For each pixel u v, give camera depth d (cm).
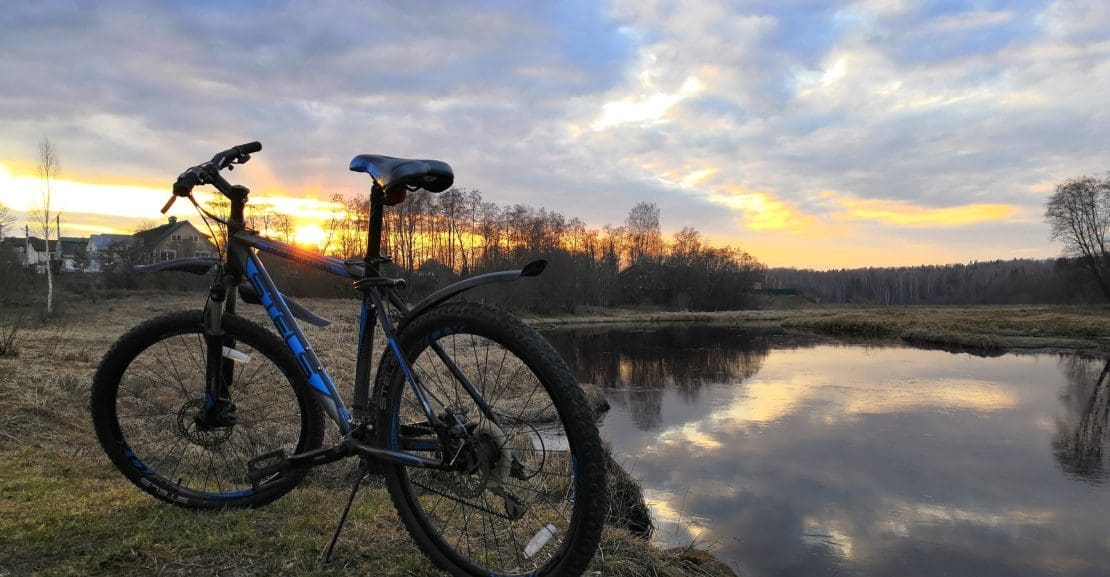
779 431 964
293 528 219
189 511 231
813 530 558
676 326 4341
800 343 2730
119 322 2000
